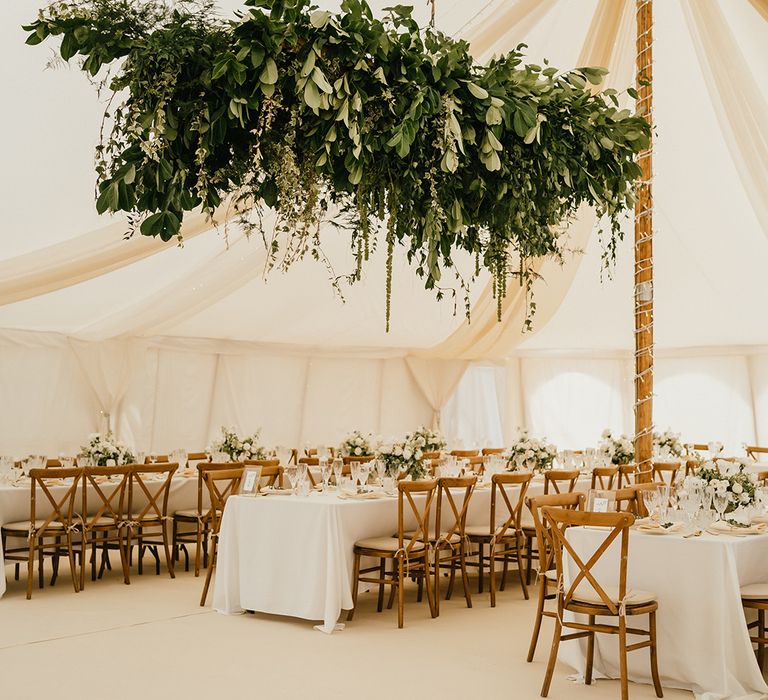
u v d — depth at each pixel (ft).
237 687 14.11
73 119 17.97
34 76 16.72
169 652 16.26
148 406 34.68
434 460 28.04
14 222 20.20
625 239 28.78
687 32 21.04
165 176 6.89
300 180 7.34
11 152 18.29
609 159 8.30
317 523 18.51
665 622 14.35
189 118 6.93
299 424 40.16
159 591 22.30
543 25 20.72
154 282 26.58
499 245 8.27
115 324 30.55
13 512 22.39
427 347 40.29
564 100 7.91
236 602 19.75
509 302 32.14
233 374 38.11
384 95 6.91
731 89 20.38
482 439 44.88
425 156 7.41
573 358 46.70
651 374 17.56
